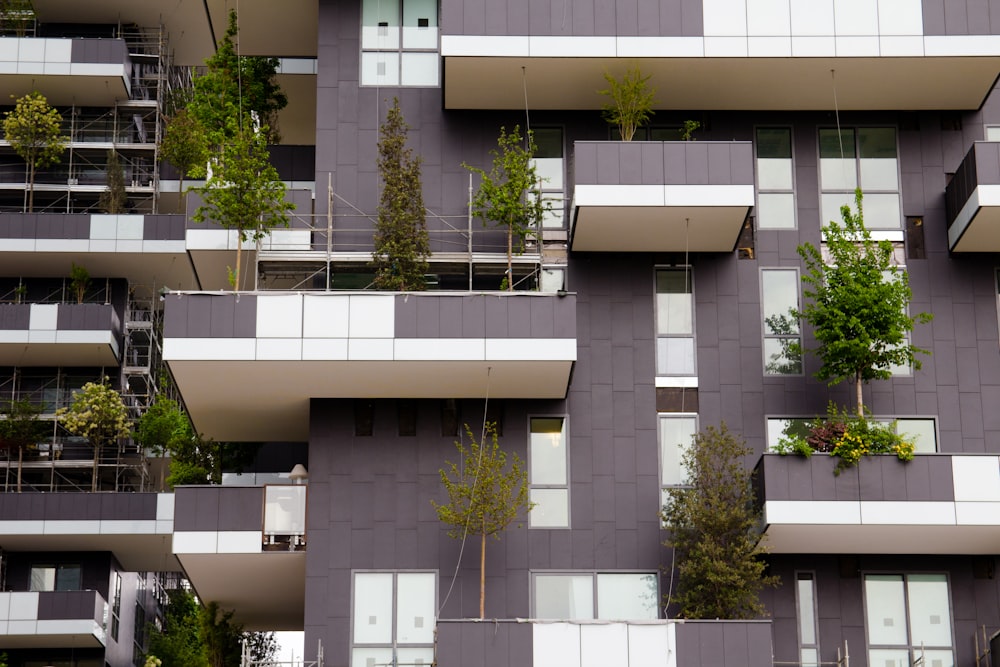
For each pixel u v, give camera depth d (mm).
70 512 46031
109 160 52469
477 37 31172
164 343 29203
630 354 31391
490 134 32875
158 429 48531
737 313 31656
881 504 28688
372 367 29578
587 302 31688
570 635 27297
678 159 30438
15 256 50406
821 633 29844
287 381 30281
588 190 30266
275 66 37969
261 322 29391
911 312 31797
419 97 33031
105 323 49375
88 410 48000
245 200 31203
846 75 31703
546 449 30812
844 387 31203
